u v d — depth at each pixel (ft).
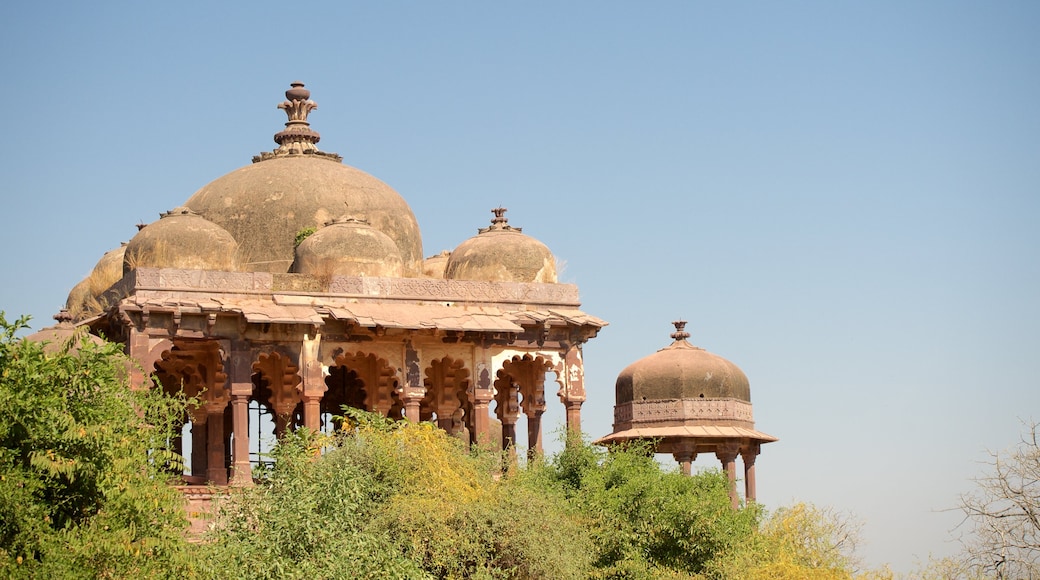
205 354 80.94
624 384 92.84
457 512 60.29
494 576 60.49
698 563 67.97
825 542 67.77
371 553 56.49
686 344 94.07
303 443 60.03
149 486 47.70
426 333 77.10
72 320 80.94
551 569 60.90
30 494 44.14
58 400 45.68
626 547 67.26
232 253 77.82
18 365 45.78
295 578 53.36
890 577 60.64
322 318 75.31
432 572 59.67
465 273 82.69
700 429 90.02
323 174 86.07
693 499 68.95
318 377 75.15
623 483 70.08
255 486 58.80
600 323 80.74
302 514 55.36
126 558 45.57
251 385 74.08
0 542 43.62
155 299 73.92
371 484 61.16
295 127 89.76
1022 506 59.31
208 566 50.60
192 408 82.17
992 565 58.65
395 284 78.74
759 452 92.84
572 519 67.00
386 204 86.84
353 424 69.67
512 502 62.03
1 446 44.70
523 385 84.94
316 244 78.64
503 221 85.92
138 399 51.16
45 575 43.21
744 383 92.73
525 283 81.35
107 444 46.34
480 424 78.02
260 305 75.15
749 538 68.80
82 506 46.62
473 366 78.64
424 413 86.89
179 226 77.05
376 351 76.95
